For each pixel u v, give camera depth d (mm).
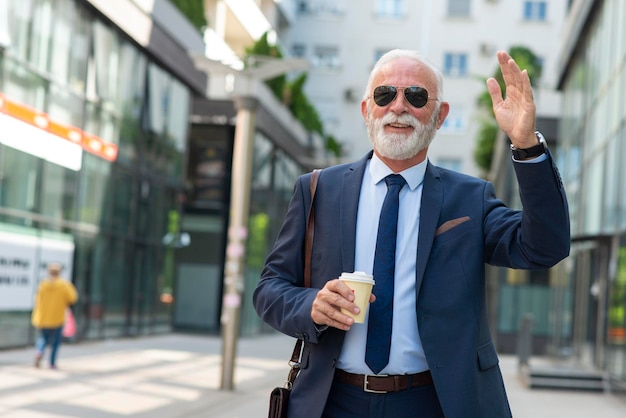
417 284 3061
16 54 16859
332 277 3170
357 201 3229
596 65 21250
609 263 18141
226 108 32438
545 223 2883
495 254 3135
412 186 3205
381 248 3141
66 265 19750
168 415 10555
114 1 21016
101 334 22641
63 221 19656
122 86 23016
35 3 17641
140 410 10820
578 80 24547
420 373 3082
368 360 3051
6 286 16922
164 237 27641
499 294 28594
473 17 45656
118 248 23547
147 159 25484
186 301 33750
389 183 3203
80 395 11867
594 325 19531
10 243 17000
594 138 21219
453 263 3094
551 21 45125
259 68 14016
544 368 18047
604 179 19188
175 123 27703
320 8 46875
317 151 42250
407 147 3115
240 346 27688
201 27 29484
